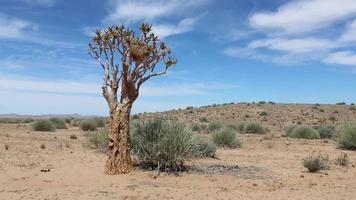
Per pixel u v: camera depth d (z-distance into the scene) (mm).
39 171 15492
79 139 30281
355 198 11977
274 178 15336
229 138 26609
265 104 92375
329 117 80938
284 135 40344
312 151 25062
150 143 15641
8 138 28547
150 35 14797
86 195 11711
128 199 11391
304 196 12164
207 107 93312
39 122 39500
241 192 12648
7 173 14992
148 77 15000
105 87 14938
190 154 17094
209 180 14516
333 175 16391
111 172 14844
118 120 14938
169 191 12461
